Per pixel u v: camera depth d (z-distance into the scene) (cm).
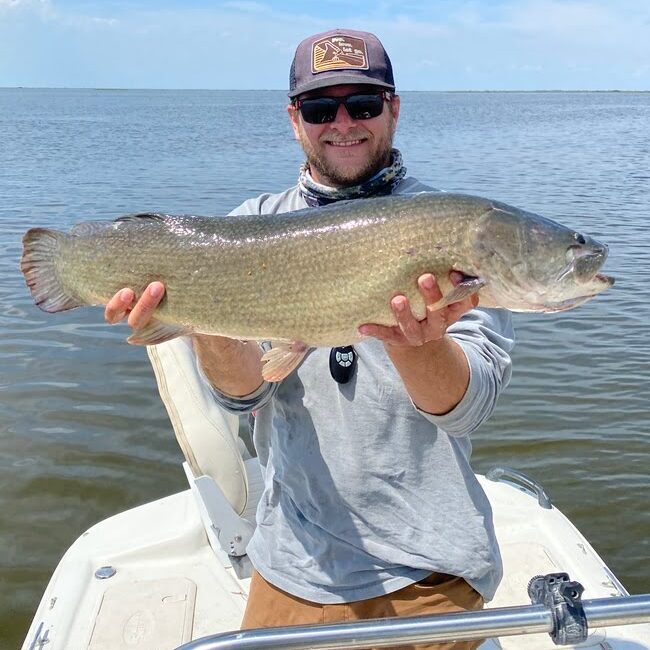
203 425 140
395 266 91
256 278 96
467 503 99
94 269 103
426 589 97
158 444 245
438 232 91
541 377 290
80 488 222
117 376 291
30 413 261
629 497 219
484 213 92
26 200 695
